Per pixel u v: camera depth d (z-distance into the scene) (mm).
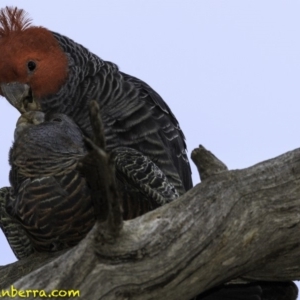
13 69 16219
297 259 11852
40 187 12812
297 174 11367
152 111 16219
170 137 16422
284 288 13930
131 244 10234
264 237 11227
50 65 16219
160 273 10461
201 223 10719
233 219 10938
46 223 12898
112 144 15688
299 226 11305
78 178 12820
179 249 10523
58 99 16344
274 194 11234
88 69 16438
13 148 13516
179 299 10961
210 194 10953
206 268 10852
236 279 12820
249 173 11289
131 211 13719
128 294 10414
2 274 13836
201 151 11180
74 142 13586
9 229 14812
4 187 14609
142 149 15789
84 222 12914
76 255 10242
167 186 13852
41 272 10430
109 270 10242
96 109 8992
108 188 9320
